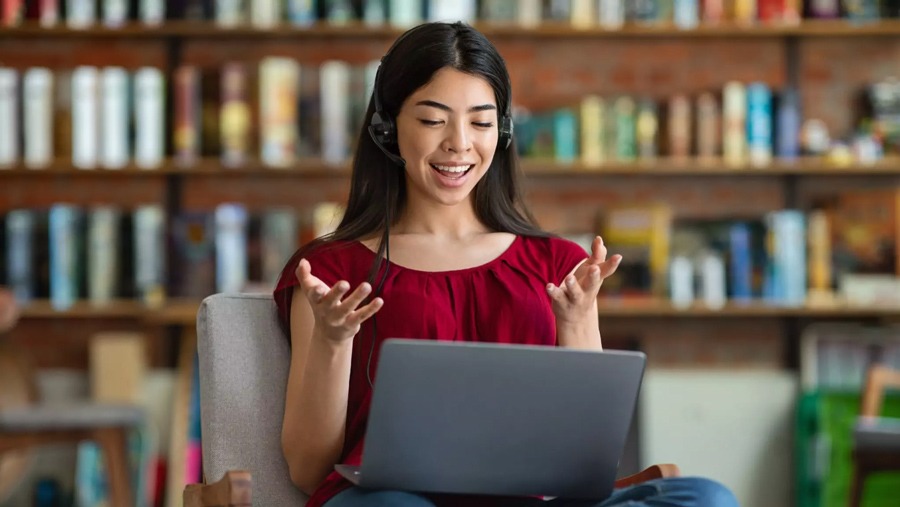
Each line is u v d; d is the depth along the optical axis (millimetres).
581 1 5738
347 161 5633
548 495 2371
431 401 2225
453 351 2186
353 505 2318
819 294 5715
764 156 5684
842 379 5742
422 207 2834
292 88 5660
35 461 5816
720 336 6012
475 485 2324
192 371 5633
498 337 2695
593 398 2275
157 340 5961
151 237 5688
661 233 5668
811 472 5668
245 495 2232
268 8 5738
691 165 5645
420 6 5707
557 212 5969
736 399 5852
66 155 5648
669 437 5859
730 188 5988
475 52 2713
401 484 2312
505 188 2943
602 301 5648
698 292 5684
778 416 5848
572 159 5695
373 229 2842
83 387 5871
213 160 5688
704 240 5750
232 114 5672
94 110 5660
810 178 5984
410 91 2697
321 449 2559
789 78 5969
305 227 5773
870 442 4711
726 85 5984
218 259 5664
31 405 5418
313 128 5664
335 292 2324
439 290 2721
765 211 5977
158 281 5695
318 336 2438
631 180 5977
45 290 5668
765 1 5754
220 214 5668
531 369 2223
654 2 5742
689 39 5984
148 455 5660
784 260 5672
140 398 5770
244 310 2760
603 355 2238
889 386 5250
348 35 5867
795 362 5941
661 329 6016
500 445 2287
